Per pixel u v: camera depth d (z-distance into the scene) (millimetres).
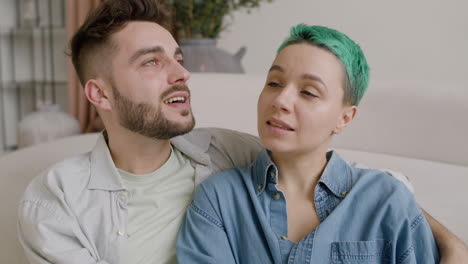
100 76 765
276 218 659
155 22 800
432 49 1769
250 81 1287
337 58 626
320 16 1922
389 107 1146
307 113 606
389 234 620
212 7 1634
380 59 1858
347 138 1189
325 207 657
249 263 653
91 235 710
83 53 789
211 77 1329
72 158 795
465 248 656
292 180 675
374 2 1825
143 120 726
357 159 1077
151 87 723
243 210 681
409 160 1072
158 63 751
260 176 688
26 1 2631
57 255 656
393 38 1822
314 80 605
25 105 2809
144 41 735
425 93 1113
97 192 741
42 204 704
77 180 748
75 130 1888
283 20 1983
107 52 750
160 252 713
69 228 683
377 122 1157
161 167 774
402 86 1152
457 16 1705
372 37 1854
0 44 2688
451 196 937
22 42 2713
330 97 619
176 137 820
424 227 636
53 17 2609
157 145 757
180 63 810
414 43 1793
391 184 657
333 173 671
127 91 732
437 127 1090
